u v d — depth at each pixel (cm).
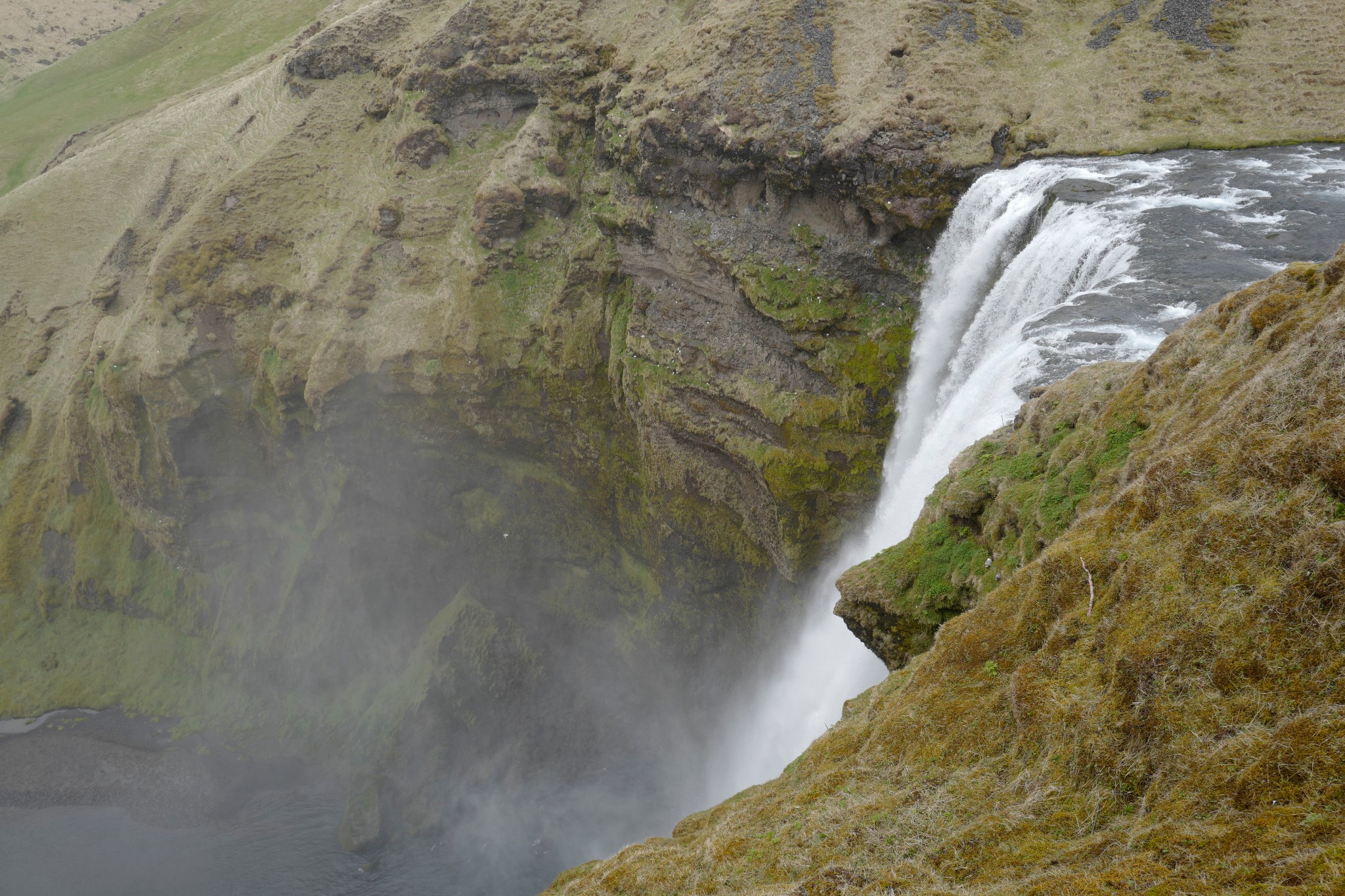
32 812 5722
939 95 3922
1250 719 773
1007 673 1108
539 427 5478
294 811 5512
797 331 4150
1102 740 876
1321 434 866
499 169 5609
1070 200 3012
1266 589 818
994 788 961
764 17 4566
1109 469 1346
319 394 5703
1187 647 848
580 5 5591
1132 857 748
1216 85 3725
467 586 6019
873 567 1812
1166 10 4150
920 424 3781
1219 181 2989
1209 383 1215
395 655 6122
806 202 4203
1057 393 1694
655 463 4819
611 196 5084
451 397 5600
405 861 4988
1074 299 2314
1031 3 4491
